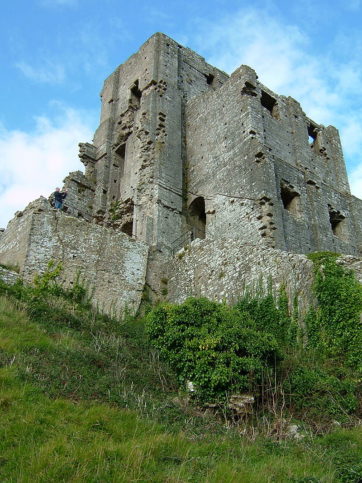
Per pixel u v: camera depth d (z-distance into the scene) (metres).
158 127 33.44
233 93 31.97
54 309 18.48
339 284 16.92
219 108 32.72
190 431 11.62
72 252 23.02
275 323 17.94
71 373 13.38
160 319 15.48
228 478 9.18
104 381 13.39
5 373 12.04
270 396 13.79
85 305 21.66
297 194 28.61
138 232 28.94
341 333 16.17
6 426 10.13
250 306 19.12
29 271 21.44
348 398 13.80
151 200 30.02
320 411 13.41
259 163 27.75
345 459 10.58
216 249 23.27
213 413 13.31
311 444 11.54
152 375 14.99
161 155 31.94
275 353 14.61
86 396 12.26
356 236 32.03
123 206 32.59
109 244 24.44
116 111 39.28
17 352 13.59
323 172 33.66
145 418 11.69
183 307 15.35
